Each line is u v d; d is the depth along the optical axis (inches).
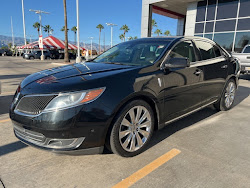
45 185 83.3
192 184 84.7
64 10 885.2
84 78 94.7
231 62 175.8
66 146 87.4
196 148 115.0
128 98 95.7
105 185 83.6
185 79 125.6
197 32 673.6
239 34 571.2
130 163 99.3
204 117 166.7
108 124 90.6
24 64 784.3
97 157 104.3
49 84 92.0
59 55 1364.4
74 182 85.2
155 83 107.7
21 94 95.3
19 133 99.0
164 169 94.8
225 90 173.8
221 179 88.0
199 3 655.1
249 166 98.1
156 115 115.0
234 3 572.4
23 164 97.6
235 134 134.3
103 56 147.9
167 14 829.8
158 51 124.1
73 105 85.0
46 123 84.4
